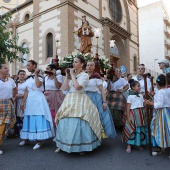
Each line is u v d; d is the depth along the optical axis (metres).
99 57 6.38
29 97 4.45
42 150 4.32
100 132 4.15
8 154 4.10
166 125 3.82
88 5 15.63
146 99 4.09
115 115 6.16
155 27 37.31
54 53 14.02
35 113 4.33
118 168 3.38
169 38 40.41
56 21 14.05
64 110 3.92
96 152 4.19
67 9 13.44
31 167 3.44
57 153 4.11
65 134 3.83
